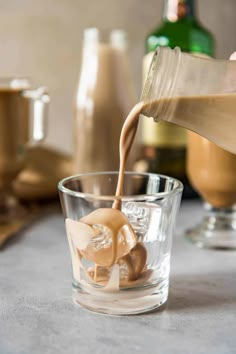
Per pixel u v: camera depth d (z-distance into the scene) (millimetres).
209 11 904
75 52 881
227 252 613
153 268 474
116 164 717
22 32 869
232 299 503
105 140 710
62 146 906
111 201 461
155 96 470
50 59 880
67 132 902
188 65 473
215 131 489
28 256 601
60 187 476
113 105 705
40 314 476
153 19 891
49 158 746
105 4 877
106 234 455
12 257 597
